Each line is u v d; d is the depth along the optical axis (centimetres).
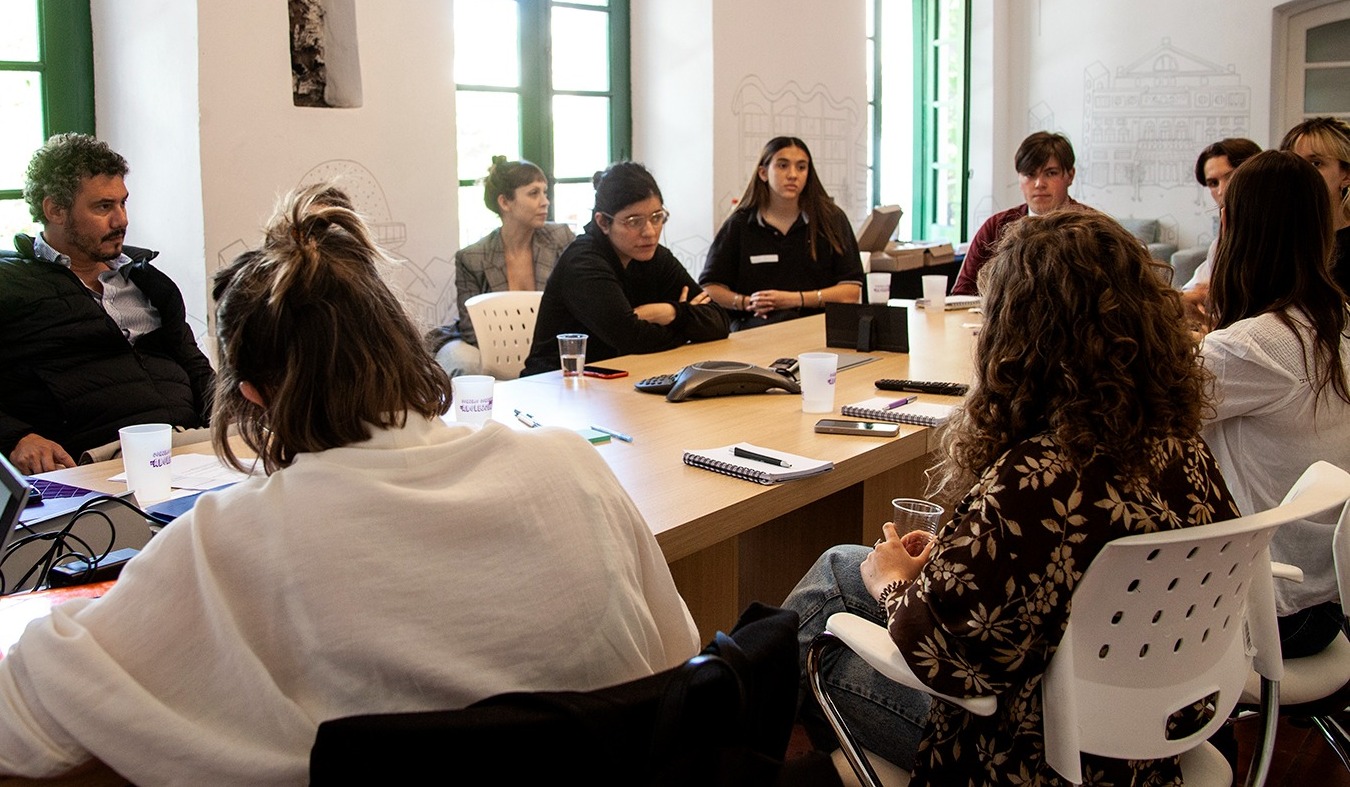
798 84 606
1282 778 230
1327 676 175
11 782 98
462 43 496
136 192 378
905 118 771
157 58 361
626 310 324
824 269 443
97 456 255
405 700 102
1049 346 126
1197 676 132
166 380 317
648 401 261
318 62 386
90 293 305
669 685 95
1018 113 807
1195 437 133
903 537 171
